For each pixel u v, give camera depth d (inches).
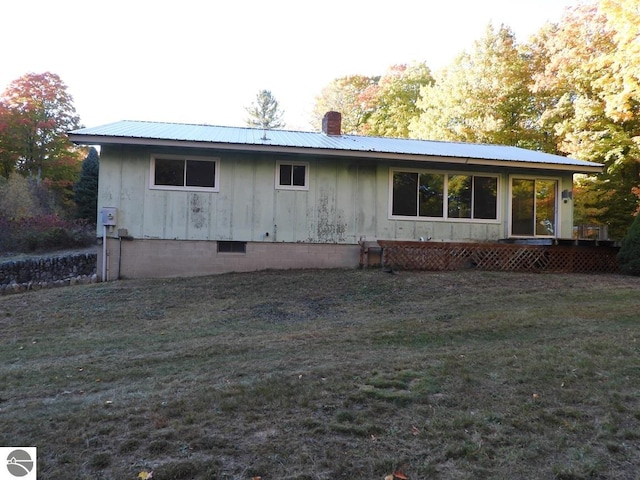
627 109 601.3
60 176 1144.8
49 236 668.7
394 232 475.5
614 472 104.1
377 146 483.5
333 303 316.2
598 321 245.9
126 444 114.0
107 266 425.1
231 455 109.6
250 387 153.7
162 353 208.5
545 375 162.6
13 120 1077.8
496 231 495.8
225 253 446.9
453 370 168.2
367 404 139.3
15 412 138.6
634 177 704.4
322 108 1467.8
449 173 487.5
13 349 227.3
